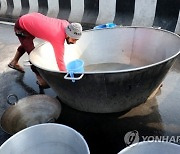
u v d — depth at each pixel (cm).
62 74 187
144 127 212
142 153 148
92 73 177
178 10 333
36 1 447
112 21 381
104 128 216
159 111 227
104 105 207
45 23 232
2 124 201
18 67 308
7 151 151
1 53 365
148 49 259
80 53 276
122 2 368
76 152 154
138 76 184
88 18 400
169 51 231
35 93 271
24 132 155
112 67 276
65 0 415
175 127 208
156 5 346
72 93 204
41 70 202
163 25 346
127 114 228
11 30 436
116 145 199
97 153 195
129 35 267
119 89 191
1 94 277
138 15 362
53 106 220
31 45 269
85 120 226
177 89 253
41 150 164
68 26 223
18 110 222
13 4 478
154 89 216
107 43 276
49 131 159
